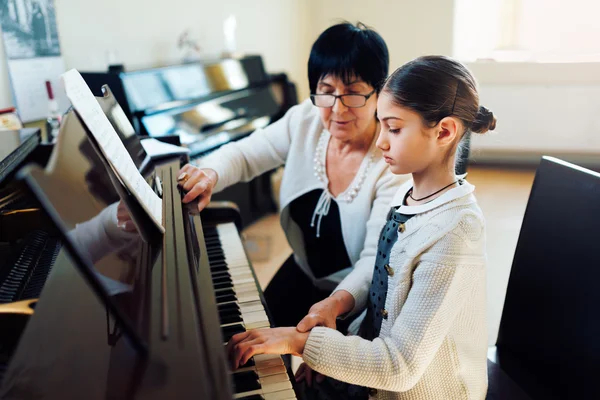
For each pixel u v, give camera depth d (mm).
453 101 985
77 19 2965
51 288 937
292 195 1662
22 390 694
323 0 5098
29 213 1152
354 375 961
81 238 760
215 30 4023
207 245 1548
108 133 1059
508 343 1312
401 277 1044
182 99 3105
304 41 5172
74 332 796
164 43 3604
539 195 1228
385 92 1022
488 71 4637
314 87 1525
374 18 4945
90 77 2779
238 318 1167
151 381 683
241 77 3648
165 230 1069
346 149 1567
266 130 1793
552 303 1182
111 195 946
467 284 990
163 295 845
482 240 1021
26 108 2674
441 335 967
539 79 4551
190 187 1462
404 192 1158
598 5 4418
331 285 1668
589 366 1089
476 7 4738
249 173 1787
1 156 1113
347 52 1413
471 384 1076
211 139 3053
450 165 1047
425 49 4863
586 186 1119
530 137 4668
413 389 1062
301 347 999
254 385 956
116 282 794
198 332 781
